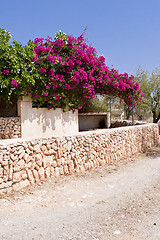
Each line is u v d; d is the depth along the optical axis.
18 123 7.88
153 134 12.34
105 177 5.96
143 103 21.67
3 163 4.27
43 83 8.16
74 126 10.23
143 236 2.94
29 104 8.26
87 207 3.91
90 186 5.12
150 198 4.39
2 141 4.60
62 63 8.77
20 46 7.53
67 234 2.96
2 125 7.40
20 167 4.64
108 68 11.28
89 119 17.41
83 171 6.38
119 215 3.60
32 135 8.32
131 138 9.43
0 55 7.07
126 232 3.05
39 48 8.42
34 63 8.04
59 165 5.69
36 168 5.06
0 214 3.48
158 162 8.12
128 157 8.82
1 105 8.70
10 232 2.97
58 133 9.36
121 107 16.47
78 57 9.45
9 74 7.28
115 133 8.18
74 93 9.64
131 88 12.33
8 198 4.09
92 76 10.58
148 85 21.59
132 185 5.29
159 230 3.10
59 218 3.45
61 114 9.53
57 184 5.10
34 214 3.55
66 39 9.48
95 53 10.58
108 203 4.11
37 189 4.68
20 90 7.55
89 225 3.23
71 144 6.12
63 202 4.11
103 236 2.93
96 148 7.07
